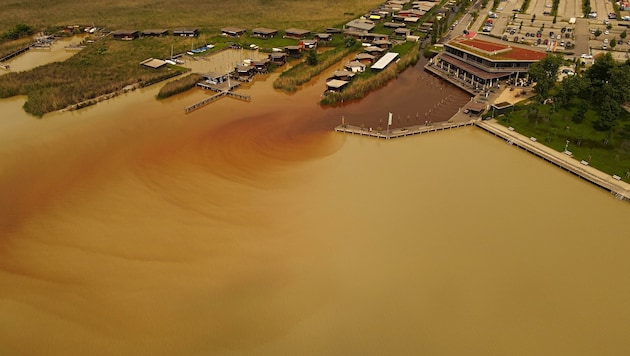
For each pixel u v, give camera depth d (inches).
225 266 1921.8
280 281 1849.2
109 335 1640.0
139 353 1576.0
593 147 2723.9
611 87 3061.0
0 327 1675.7
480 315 1706.4
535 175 2551.7
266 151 2851.9
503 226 2140.7
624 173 2459.4
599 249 2007.9
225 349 1589.6
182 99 3708.2
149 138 3019.2
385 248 2012.8
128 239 2075.5
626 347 1589.6
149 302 1763.0
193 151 2847.0
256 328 1662.2
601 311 1721.2
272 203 2316.7
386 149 2856.8
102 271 1904.5
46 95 3528.5
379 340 1617.9
